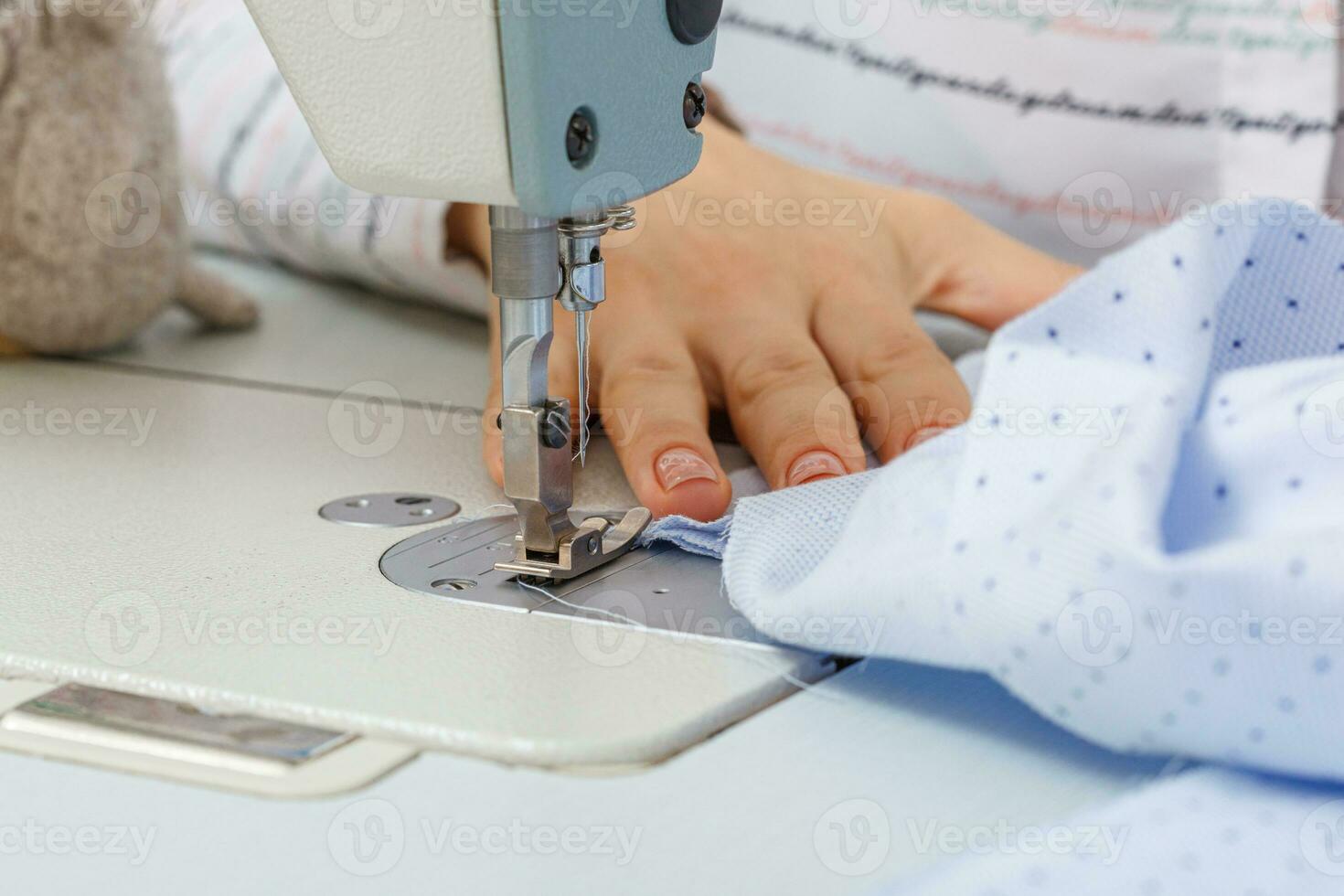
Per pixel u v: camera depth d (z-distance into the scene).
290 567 0.65
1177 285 0.56
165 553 0.67
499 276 0.59
